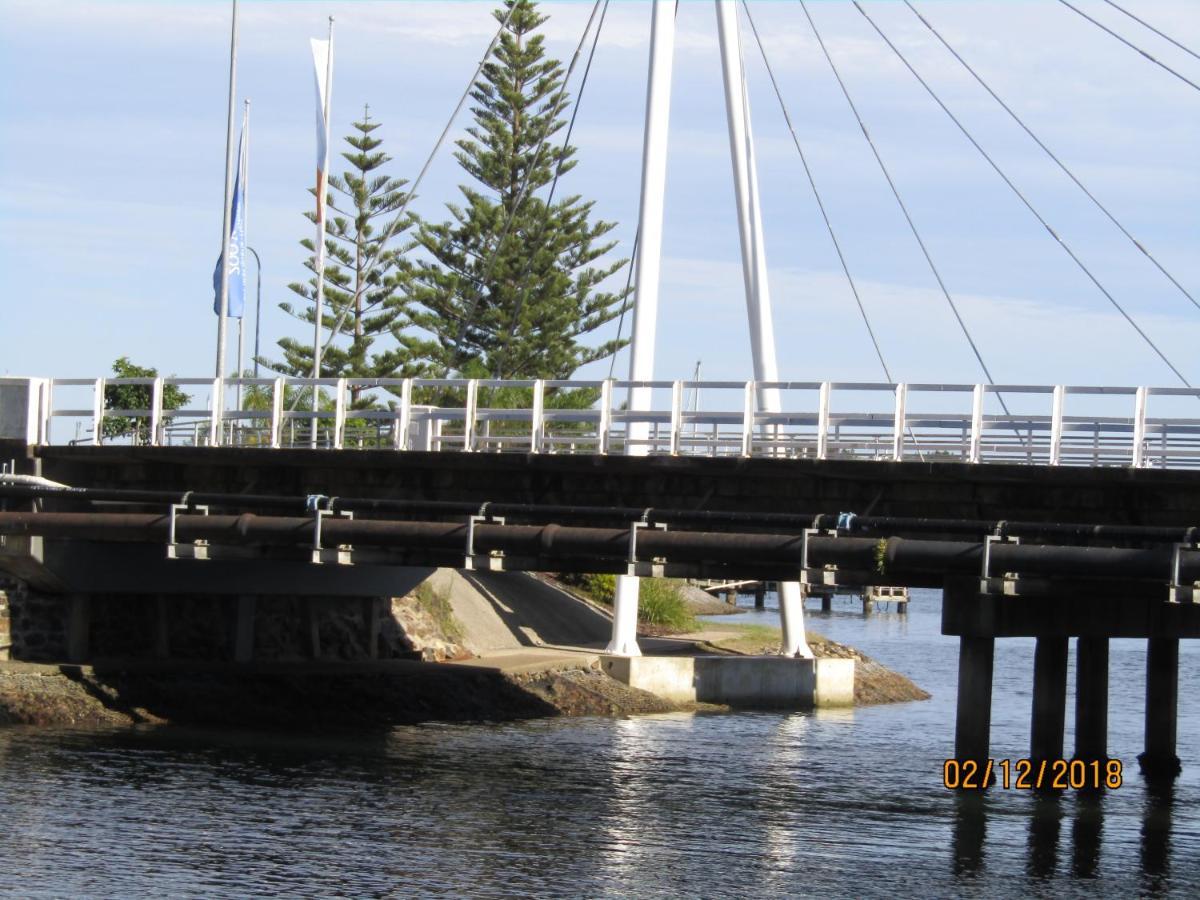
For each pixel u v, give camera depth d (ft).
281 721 147.13
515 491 131.23
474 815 109.91
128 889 87.51
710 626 269.03
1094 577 105.70
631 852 100.32
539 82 309.22
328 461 135.64
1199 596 102.53
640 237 185.37
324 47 200.75
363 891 88.89
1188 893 94.89
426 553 128.36
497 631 206.39
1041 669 132.16
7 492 142.20
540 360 304.09
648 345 183.83
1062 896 93.04
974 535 114.32
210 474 144.15
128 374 243.40
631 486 127.54
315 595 172.04
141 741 132.67
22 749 126.00
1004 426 118.83
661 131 185.26
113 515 136.26
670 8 186.09
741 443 126.21
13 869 90.38
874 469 116.78
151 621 159.22
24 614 148.87
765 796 121.49
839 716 181.68
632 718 171.01
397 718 155.12
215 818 105.19
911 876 96.37
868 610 449.48
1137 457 112.88
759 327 190.49
